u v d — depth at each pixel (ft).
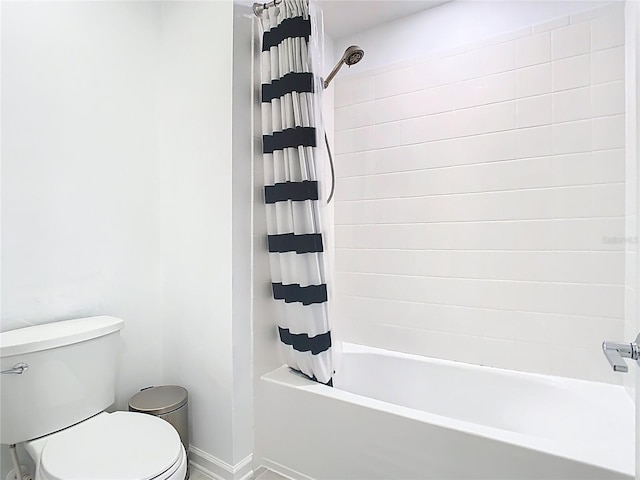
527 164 5.70
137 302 5.68
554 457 3.59
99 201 5.25
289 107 5.02
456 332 6.32
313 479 5.01
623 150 5.06
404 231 6.78
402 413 4.40
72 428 4.16
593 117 5.24
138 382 5.69
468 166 6.17
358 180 7.25
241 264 5.20
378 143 7.02
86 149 5.11
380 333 7.07
